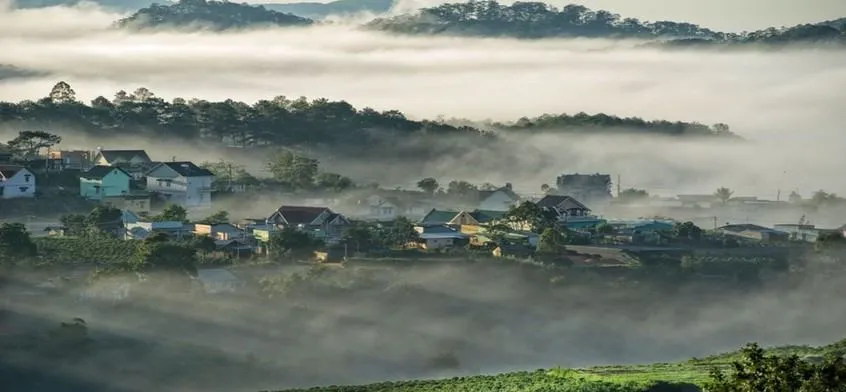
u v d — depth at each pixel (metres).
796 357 77.38
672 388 108.12
